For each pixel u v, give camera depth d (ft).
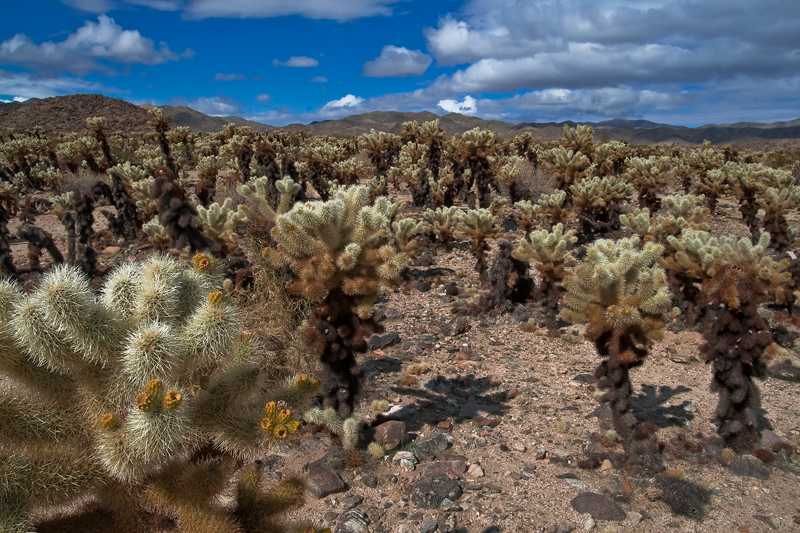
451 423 18.88
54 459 6.43
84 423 6.81
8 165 93.30
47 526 6.78
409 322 29.78
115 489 7.15
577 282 16.87
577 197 54.54
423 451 16.94
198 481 7.18
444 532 13.00
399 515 13.75
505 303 30.83
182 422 6.25
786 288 30.25
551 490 14.82
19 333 6.22
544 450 16.97
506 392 21.50
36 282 29.78
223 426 7.42
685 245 27.78
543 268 29.32
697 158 82.74
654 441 16.07
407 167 87.35
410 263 41.22
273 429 7.14
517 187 68.85
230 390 7.67
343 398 16.65
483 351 26.00
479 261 36.88
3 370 6.58
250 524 7.99
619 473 15.78
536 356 25.44
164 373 6.52
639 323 15.80
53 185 78.89
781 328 27.61
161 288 7.26
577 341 27.27
